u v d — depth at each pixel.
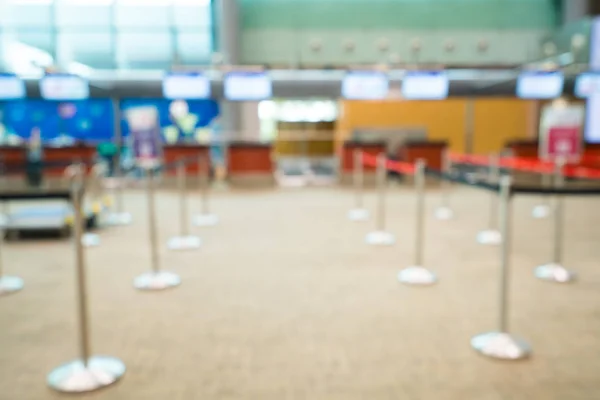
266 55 15.33
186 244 4.79
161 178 10.73
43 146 10.66
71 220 5.45
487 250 4.59
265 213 6.99
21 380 2.13
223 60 13.78
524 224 5.98
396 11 15.30
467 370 2.18
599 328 2.68
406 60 15.40
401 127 15.09
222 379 2.11
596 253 4.45
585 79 11.91
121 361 2.28
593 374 2.14
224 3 14.02
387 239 4.95
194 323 2.76
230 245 4.86
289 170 15.12
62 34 14.89
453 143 15.41
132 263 4.17
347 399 1.94
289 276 3.73
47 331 2.68
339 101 15.10
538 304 3.07
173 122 16.73
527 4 15.32
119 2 14.87
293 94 12.99
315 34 15.33
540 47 15.36
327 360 2.29
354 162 10.76
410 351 2.38
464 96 12.67
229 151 10.80
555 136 3.70
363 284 3.51
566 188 2.48
